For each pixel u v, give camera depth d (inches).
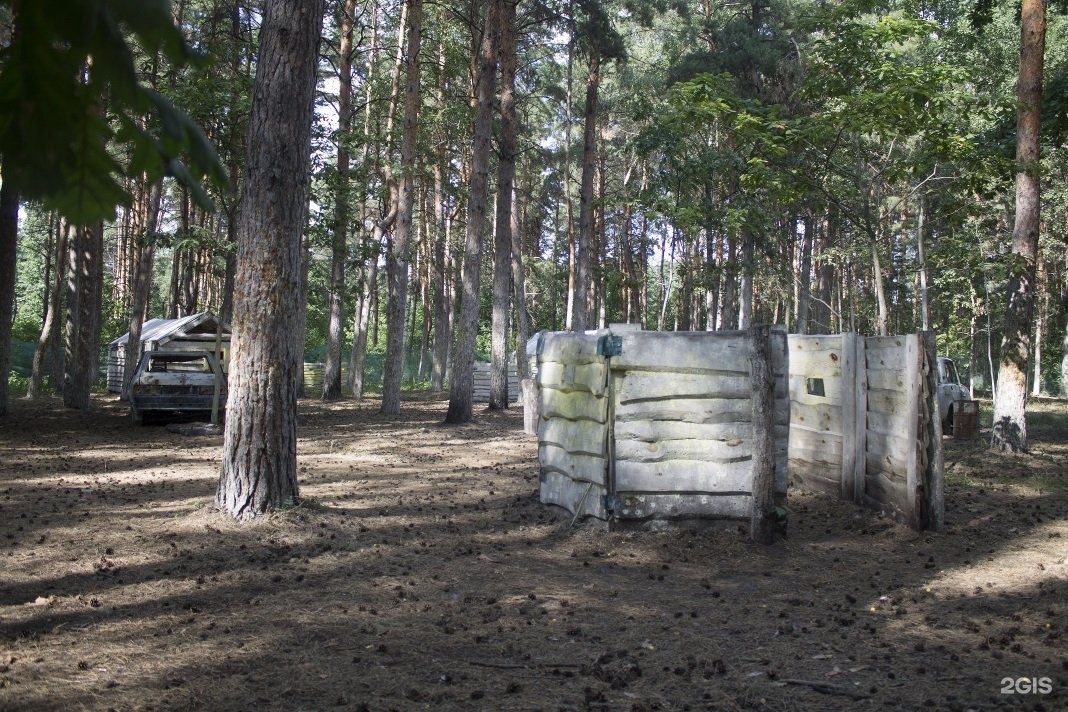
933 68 504.1
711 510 329.7
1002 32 999.6
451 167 1419.8
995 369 1875.0
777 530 327.3
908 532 348.5
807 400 470.6
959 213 618.8
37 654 194.5
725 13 1336.1
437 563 287.7
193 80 648.4
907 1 567.8
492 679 187.0
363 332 1226.6
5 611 225.8
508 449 620.4
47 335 1072.2
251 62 835.4
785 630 224.1
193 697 173.0
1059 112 692.7
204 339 807.7
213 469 490.3
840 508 406.3
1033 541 338.6
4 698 168.6
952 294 1419.8
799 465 479.8
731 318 1194.6
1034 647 213.9
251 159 321.1
